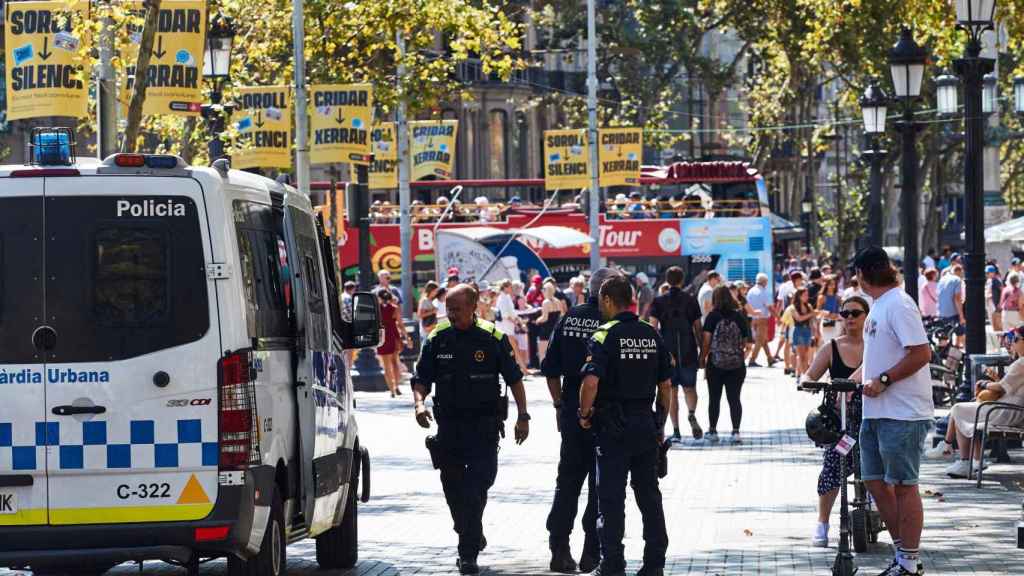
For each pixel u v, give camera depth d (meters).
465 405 28.22
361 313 29.19
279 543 23.98
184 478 22.09
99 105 42.06
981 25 45.38
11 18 41.12
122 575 28.78
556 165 104.38
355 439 29.77
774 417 61.94
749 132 165.50
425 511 37.78
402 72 69.00
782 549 30.34
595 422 26.28
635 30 154.38
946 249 144.25
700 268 116.75
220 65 55.94
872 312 25.61
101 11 41.09
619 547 26.14
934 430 53.84
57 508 22.06
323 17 63.22
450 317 28.30
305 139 67.06
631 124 153.00
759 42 152.00
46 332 22.14
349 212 74.56
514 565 29.48
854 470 29.73
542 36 169.75
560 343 28.47
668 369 26.48
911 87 60.62
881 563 28.28
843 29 112.62
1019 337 41.34
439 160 87.75
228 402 22.12
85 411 22.06
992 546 30.16
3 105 134.50
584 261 115.69
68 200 22.22
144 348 22.12
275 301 24.52
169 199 22.27
